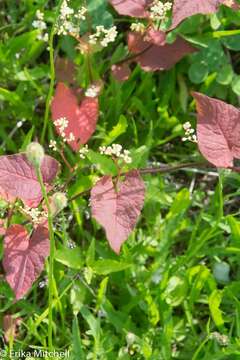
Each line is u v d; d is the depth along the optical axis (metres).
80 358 0.62
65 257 0.64
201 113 0.62
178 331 0.67
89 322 0.64
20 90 0.72
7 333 0.65
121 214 0.61
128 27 0.76
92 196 0.61
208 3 0.62
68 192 0.67
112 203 0.61
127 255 0.66
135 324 0.66
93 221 0.69
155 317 0.66
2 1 0.76
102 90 0.72
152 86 0.73
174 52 0.70
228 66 0.71
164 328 0.64
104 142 0.71
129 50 0.70
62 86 0.67
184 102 0.74
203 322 0.68
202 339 0.66
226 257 0.70
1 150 0.72
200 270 0.66
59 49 0.75
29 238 0.62
